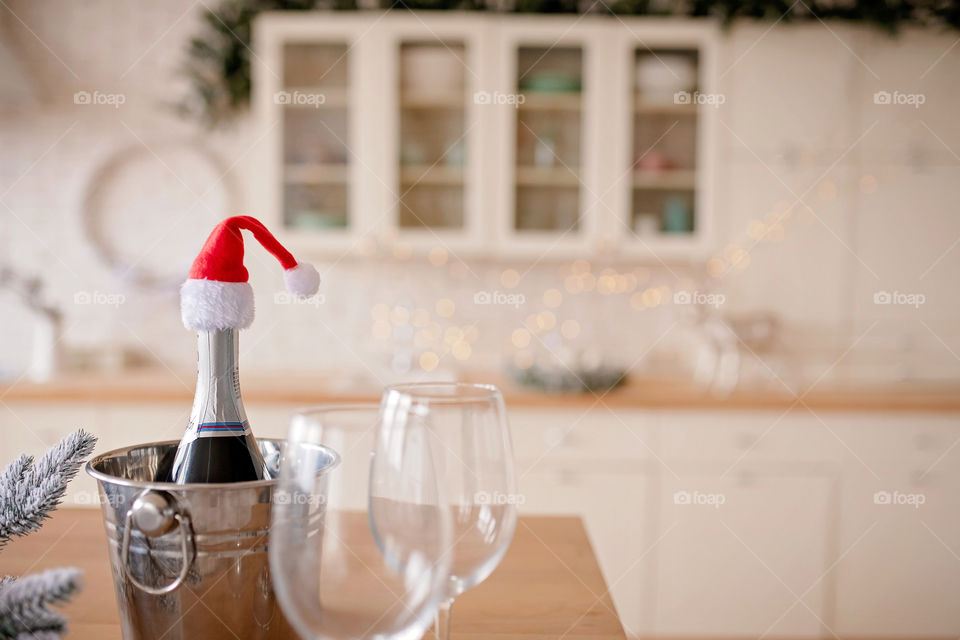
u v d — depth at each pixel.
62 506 0.90
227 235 0.50
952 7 2.26
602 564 2.09
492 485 0.43
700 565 2.09
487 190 2.29
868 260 2.39
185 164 2.54
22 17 2.48
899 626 2.11
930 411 2.08
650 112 2.30
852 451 2.09
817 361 2.42
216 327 0.50
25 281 2.42
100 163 2.52
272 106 2.26
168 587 0.45
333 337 2.56
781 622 2.11
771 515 2.09
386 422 0.40
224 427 0.52
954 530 2.09
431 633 0.58
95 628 0.58
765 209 2.36
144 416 2.09
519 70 2.29
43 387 2.11
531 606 0.64
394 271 2.57
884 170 2.35
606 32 2.26
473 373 2.49
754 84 2.30
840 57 2.29
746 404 2.07
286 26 2.25
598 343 2.58
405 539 0.39
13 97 2.47
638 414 2.08
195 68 2.52
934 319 2.41
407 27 2.26
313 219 2.30
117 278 2.54
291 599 0.39
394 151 2.28
